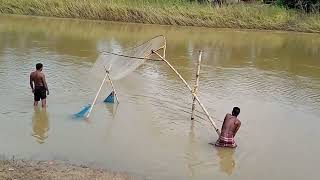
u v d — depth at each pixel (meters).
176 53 24.47
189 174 9.71
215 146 11.34
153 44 14.38
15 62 19.08
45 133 11.41
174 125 12.66
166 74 19.00
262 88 17.86
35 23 32.41
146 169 9.77
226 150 11.15
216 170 10.02
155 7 38.22
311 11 41.06
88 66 19.20
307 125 13.51
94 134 11.59
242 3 42.94
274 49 28.20
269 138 12.20
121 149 10.77
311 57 26.11
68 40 26.09
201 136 11.95
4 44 23.28
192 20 37.19
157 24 36.84
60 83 16.08
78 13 37.00
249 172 10.04
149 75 18.53
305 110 15.09
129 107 13.98
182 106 14.44
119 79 17.12
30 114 12.68
